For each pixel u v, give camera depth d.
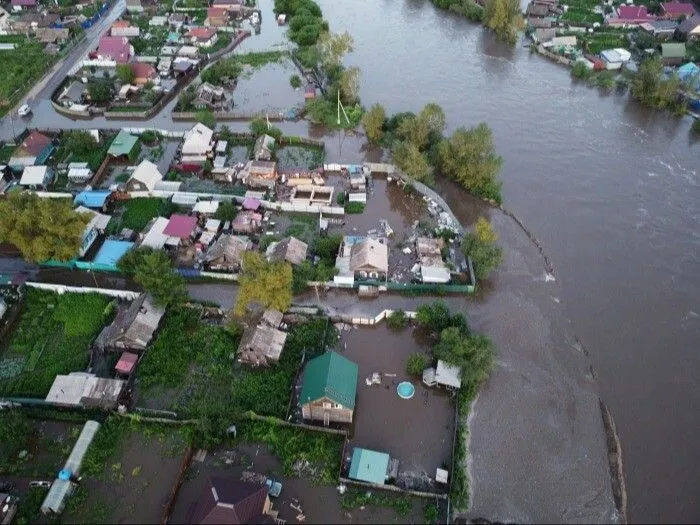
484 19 129.75
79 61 112.12
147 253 67.50
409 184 83.12
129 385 56.78
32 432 53.22
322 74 111.50
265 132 91.75
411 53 121.81
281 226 76.31
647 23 123.56
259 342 58.19
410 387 57.09
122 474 50.25
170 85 108.06
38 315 64.00
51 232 65.00
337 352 60.97
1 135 94.62
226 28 127.31
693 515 48.59
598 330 63.59
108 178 85.44
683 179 85.88
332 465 50.78
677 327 64.19
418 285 66.81
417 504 48.66
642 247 74.38
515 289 68.19
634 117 100.81
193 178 84.62
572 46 119.00
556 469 51.25
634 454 52.69
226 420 52.22
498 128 97.56
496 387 57.50
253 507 44.88
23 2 130.38
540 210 80.19
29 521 47.03
